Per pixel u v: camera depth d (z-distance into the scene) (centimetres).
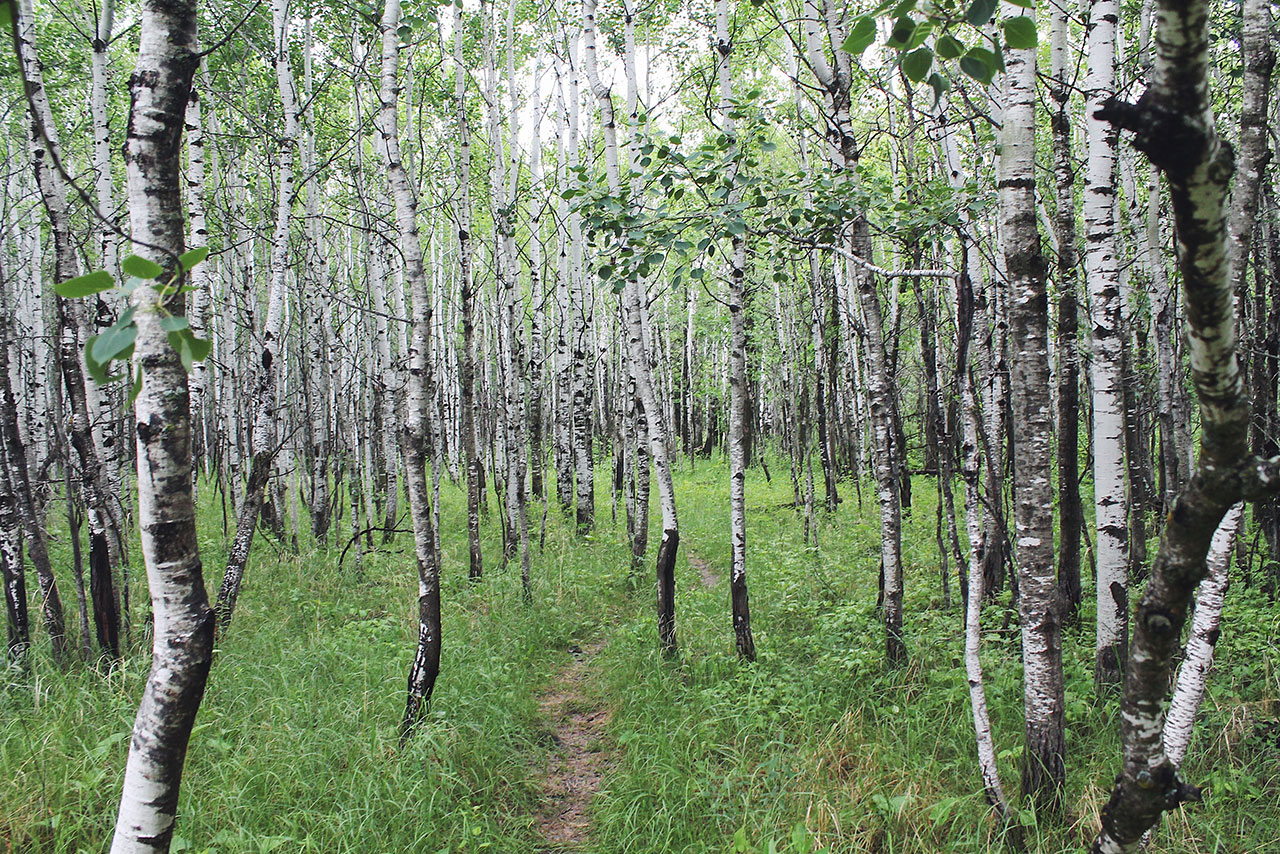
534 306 1461
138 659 594
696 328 2691
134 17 1030
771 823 414
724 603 834
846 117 564
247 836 394
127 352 145
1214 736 439
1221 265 135
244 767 455
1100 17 436
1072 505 608
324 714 530
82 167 1388
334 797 444
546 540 1218
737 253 676
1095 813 379
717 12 691
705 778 477
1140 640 185
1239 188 357
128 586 720
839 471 1719
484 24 1175
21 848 388
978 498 397
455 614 817
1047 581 381
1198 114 122
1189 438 679
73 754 466
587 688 682
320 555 1077
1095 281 464
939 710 520
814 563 935
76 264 608
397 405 1351
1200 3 114
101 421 654
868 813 404
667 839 429
